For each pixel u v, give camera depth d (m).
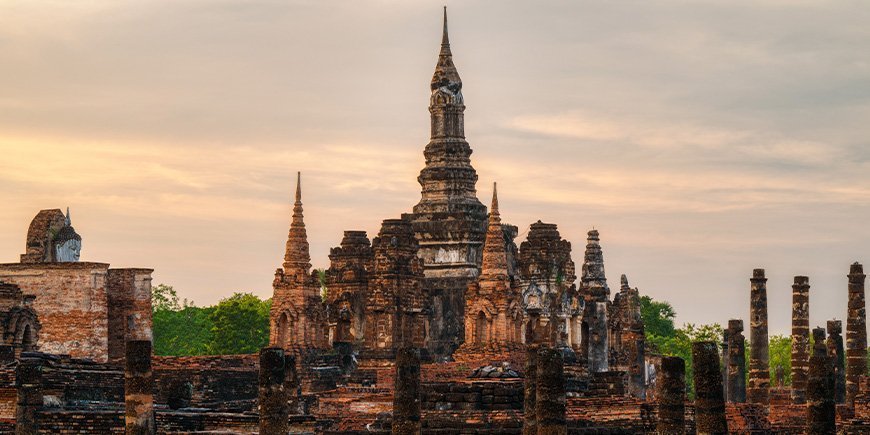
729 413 102.56
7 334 101.94
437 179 146.00
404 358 82.94
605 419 91.75
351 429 93.25
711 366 74.38
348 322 136.00
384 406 103.75
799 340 119.50
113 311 113.62
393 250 135.25
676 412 77.31
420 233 143.88
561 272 137.00
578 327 138.25
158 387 98.75
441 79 148.00
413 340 135.62
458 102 148.00
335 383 129.12
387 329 133.62
